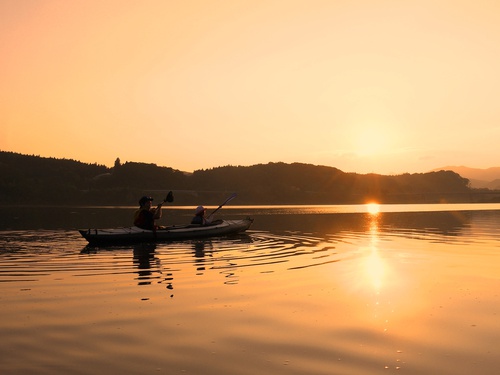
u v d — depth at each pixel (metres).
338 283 10.82
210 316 8.12
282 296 9.57
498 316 8.20
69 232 24.23
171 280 11.16
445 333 7.28
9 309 8.55
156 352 6.45
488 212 55.44
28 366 5.95
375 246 17.95
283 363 6.09
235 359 6.21
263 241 19.75
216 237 21.34
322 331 7.36
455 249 16.98
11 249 16.92
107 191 151.25
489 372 5.80
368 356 6.33
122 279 11.27
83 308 8.62
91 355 6.33
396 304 8.98
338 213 55.50
